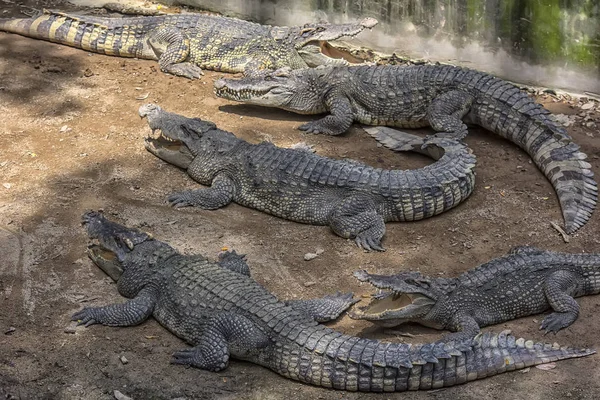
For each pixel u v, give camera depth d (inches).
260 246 318.3
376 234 319.6
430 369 245.6
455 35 449.7
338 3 479.2
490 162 378.6
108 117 407.5
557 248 317.1
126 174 361.4
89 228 300.0
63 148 379.2
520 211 341.4
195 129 358.0
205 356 255.8
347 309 283.3
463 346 249.3
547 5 416.2
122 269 286.5
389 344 250.2
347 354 246.2
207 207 341.1
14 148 376.8
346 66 420.2
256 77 418.0
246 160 344.2
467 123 406.6
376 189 329.4
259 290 271.3
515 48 435.2
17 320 274.1
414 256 312.8
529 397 245.0
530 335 273.9
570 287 283.6
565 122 407.5
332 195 331.9
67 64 459.8
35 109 412.2
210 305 264.5
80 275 297.4
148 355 262.7
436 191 331.9
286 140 394.3
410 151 386.6
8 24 490.6
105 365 257.3
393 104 405.1
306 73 415.5
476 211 342.0
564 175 352.2
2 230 318.3
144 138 388.8
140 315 273.9
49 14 489.1
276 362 253.9
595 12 405.4
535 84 438.3
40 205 335.6
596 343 268.7
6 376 251.1
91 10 530.9
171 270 280.1
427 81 402.0
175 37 457.7
